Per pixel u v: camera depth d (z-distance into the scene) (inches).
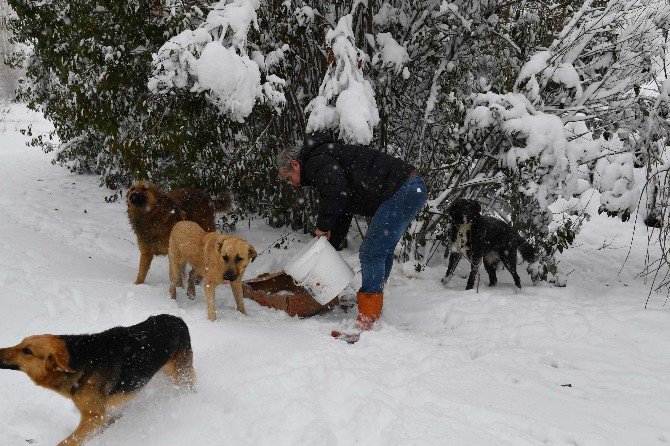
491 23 266.8
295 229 320.8
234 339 163.2
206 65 195.3
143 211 211.9
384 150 270.4
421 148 265.7
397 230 177.2
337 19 262.8
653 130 218.7
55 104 366.0
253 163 270.7
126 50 241.8
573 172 214.8
